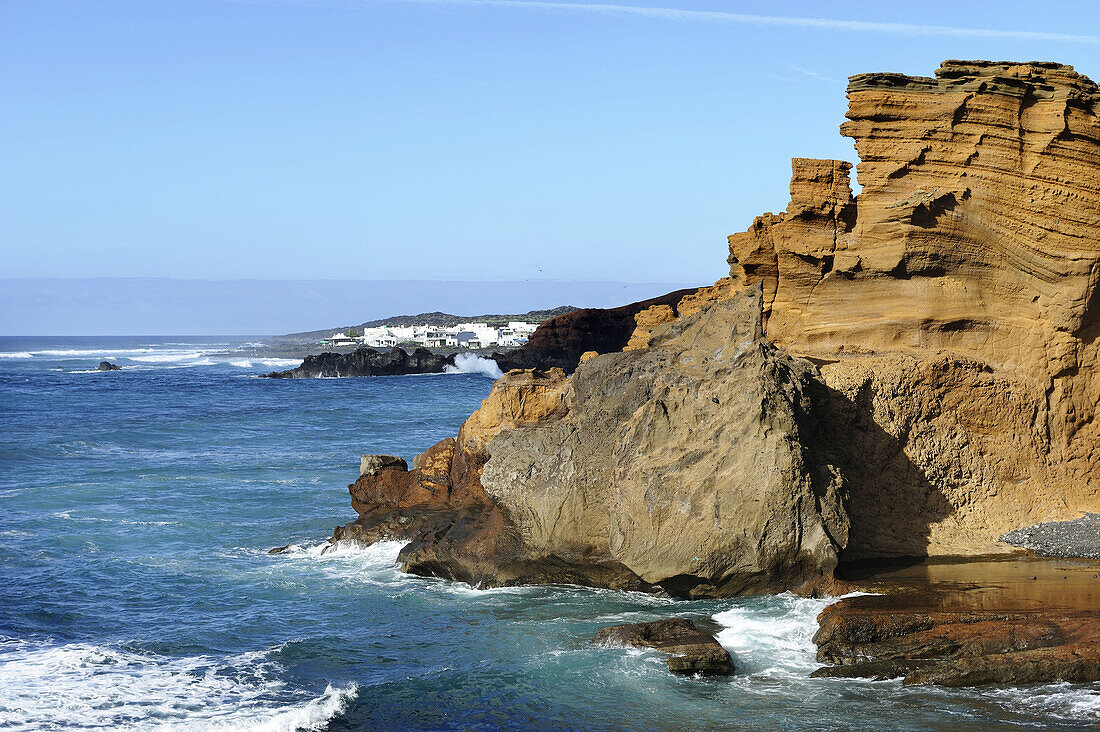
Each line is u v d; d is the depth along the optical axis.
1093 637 18.77
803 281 29.56
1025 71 27.34
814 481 23.84
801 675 18.95
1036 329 27.83
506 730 17.48
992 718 16.84
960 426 27.34
